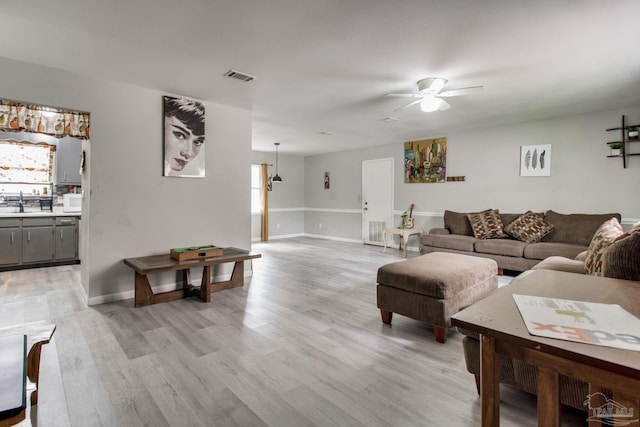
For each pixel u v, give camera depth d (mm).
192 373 2020
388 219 7090
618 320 922
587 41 2490
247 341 2463
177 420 1604
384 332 2654
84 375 1992
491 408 896
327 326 2762
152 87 3488
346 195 8078
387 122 5086
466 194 5727
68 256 5262
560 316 955
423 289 2516
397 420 1604
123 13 2125
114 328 2693
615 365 689
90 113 3186
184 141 3785
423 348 2377
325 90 3594
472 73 3125
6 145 5207
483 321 923
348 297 3545
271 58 2793
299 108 4293
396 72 3100
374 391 1845
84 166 3553
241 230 4348
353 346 2400
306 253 6363
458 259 3145
